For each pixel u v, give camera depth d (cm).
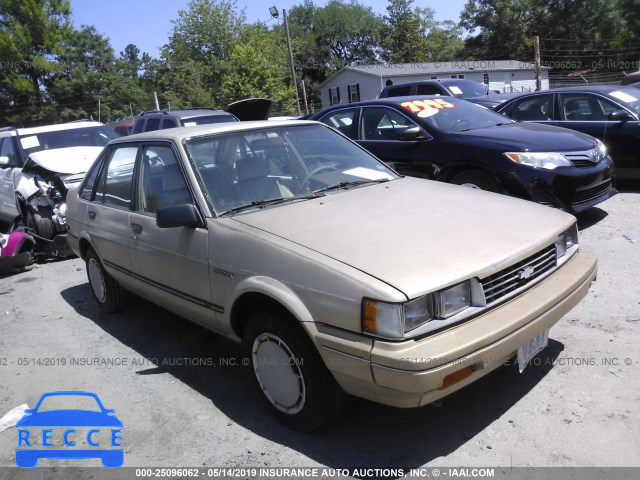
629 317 407
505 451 280
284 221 327
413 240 291
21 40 4791
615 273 493
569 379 337
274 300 298
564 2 4644
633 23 4147
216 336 462
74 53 5241
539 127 694
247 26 4334
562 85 3803
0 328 533
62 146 908
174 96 3812
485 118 720
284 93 3397
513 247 292
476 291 269
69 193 556
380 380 250
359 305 256
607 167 639
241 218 339
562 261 328
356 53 6825
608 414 300
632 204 722
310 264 279
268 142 408
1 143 941
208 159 379
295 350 291
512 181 596
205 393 370
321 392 289
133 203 427
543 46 4834
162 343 457
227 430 323
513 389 334
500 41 5038
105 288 518
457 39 6138
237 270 316
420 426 308
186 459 301
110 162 483
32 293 635
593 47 4588
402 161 694
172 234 370
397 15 5534
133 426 338
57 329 512
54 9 5028
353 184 400
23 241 730
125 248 432
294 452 296
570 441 282
